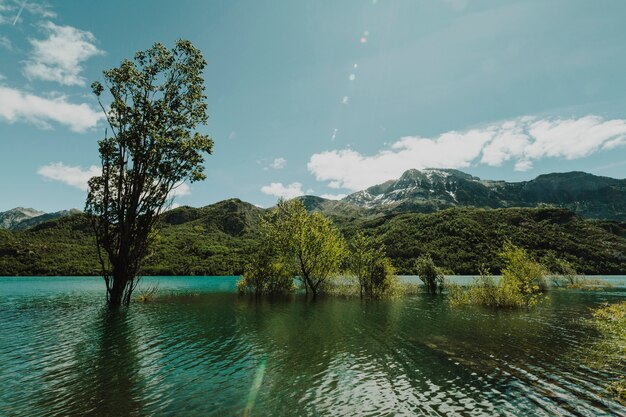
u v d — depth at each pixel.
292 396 11.69
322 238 43.38
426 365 14.77
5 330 22.95
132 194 35.16
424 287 56.56
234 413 10.38
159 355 16.72
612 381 12.52
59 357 16.39
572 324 23.48
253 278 46.44
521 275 41.94
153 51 36.75
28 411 10.52
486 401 10.98
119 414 10.30
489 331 21.33
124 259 35.19
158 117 35.56
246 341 19.50
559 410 10.24
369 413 10.32
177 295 49.25
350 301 38.53
